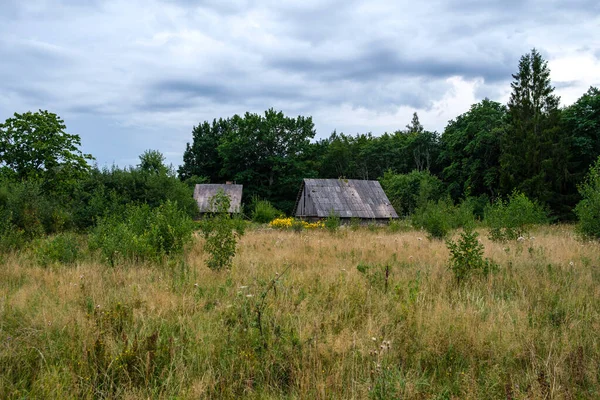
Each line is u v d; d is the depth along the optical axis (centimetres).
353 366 391
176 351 425
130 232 1034
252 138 5841
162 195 2434
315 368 389
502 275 749
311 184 3447
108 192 2241
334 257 1031
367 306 571
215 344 445
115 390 364
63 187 2767
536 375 367
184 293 620
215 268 838
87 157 3000
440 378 391
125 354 394
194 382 355
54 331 477
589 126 3422
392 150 6925
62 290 638
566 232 1742
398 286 648
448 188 4300
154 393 343
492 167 3956
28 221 1485
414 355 431
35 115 2844
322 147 6731
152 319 505
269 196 5825
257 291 615
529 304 576
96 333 455
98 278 740
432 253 1073
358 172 7338
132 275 762
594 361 395
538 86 3759
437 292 657
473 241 760
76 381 367
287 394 363
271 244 1321
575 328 484
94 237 1142
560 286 671
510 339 446
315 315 520
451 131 4944
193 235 1327
